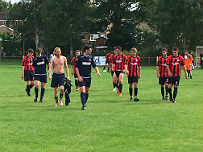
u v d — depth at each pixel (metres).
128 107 12.95
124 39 66.25
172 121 10.14
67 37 64.88
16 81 25.17
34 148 7.42
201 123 9.86
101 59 55.81
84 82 12.66
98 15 66.00
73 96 16.58
